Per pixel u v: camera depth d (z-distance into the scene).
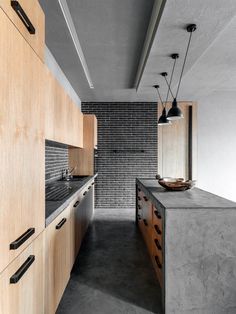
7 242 1.04
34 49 1.40
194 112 6.60
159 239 2.42
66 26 2.80
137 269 2.94
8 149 1.06
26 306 1.25
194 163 6.59
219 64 3.84
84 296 2.37
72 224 2.67
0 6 0.98
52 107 2.47
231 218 2.02
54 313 1.86
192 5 2.08
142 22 2.81
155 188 3.25
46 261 1.64
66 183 3.82
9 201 1.06
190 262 2.03
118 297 2.36
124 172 6.56
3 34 1.01
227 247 2.03
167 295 2.03
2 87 1.00
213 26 2.41
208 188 6.62
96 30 2.99
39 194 1.49
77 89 5.50
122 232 4.39
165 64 3.42
